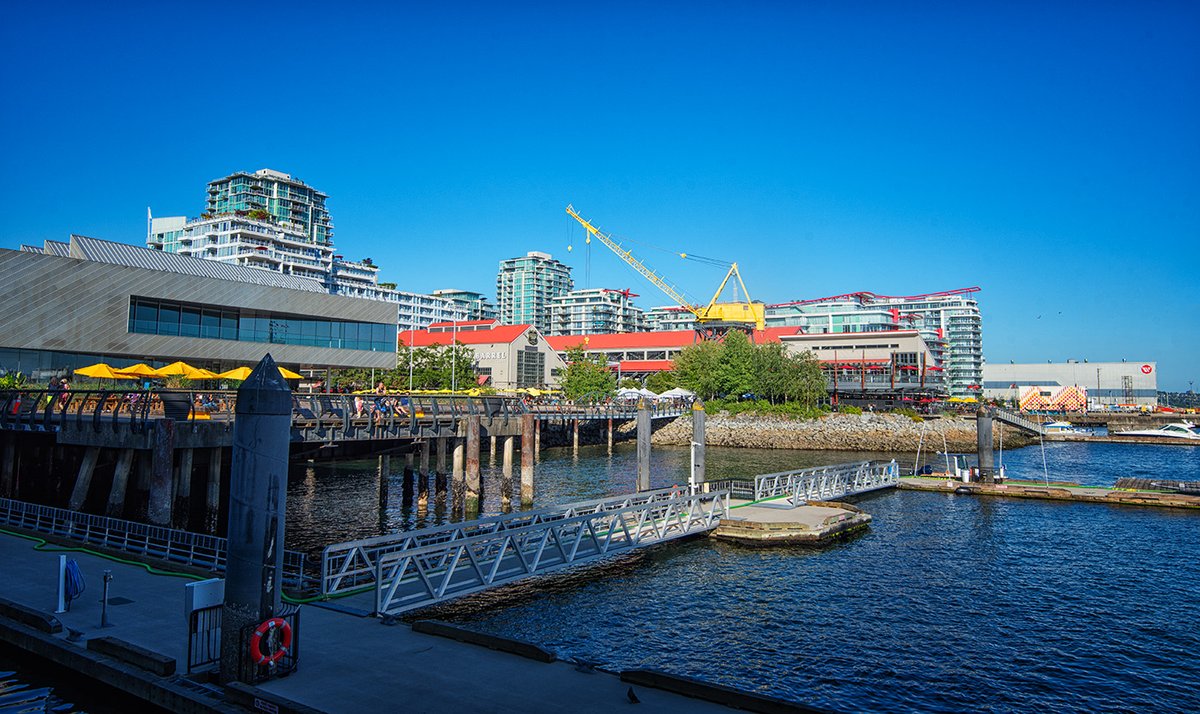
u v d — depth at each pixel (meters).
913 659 22.25
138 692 14.98
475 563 24.19
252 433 14.45
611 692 14.31
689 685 14.14
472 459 46.44
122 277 61.78
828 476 52.88
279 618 14.80
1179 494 50.50
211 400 45.59
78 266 59.38
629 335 175.75
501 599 26.95
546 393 99.56
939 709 18.92
